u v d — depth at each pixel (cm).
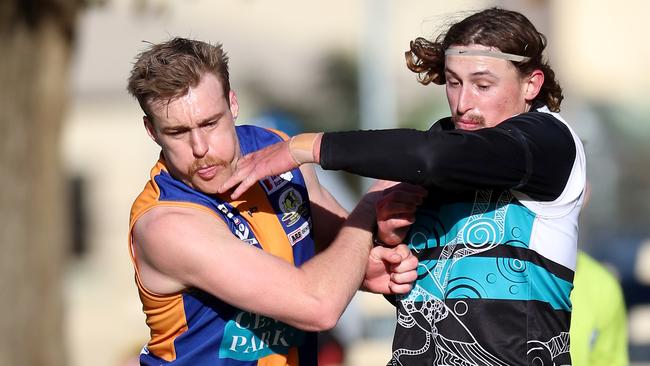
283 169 1245
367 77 5631
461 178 1180
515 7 6062
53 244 1819
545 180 1230
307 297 1272
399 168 1177
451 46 1278
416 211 1320
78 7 1838
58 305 1828
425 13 6981
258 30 7331
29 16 1758
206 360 1347
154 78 1230
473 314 1257
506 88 1255
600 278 1753
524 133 1219
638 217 6391
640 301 4600
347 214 1506
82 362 4316
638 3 7938
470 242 1270
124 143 6800
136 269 1347
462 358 1264
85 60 6781
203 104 1238
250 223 1345
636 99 7644
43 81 1786
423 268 1306
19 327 1770
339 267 1305
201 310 1330
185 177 1295
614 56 7950
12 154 1758
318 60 7081
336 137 1220
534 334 1249
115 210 6775
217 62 1260
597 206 6353
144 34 6662
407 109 6469
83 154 6762
